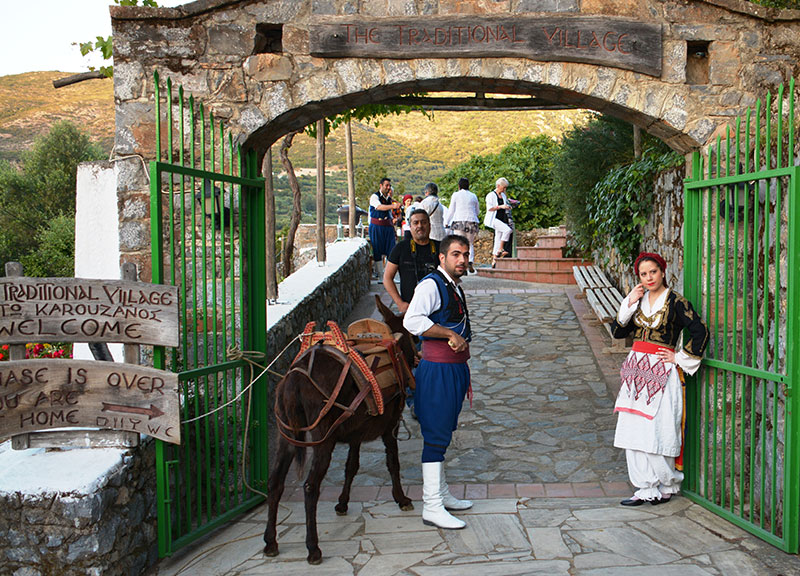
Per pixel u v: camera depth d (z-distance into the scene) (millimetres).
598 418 6281
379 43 4707
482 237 16688
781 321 4012
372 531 4211
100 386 3725
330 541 4086
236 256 4859
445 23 4680
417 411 4328
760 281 4387
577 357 8102
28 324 3641
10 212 27109
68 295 3699
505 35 4672
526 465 5309
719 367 4273
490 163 17531
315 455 3830
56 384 3680
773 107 4691
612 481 4961
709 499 4469
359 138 96438
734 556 3734
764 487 3998
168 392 3768
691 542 3918
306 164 84000
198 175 4121
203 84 4770
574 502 4578
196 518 4328
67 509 3260
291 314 6668
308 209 52219
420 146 97562
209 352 4887
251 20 4750
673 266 5988
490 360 8148
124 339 3760
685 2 4676
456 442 5840
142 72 4770
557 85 4738
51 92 134125
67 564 3295
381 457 5715
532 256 13148
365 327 4383
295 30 4750
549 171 16484
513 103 7188
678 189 5777
